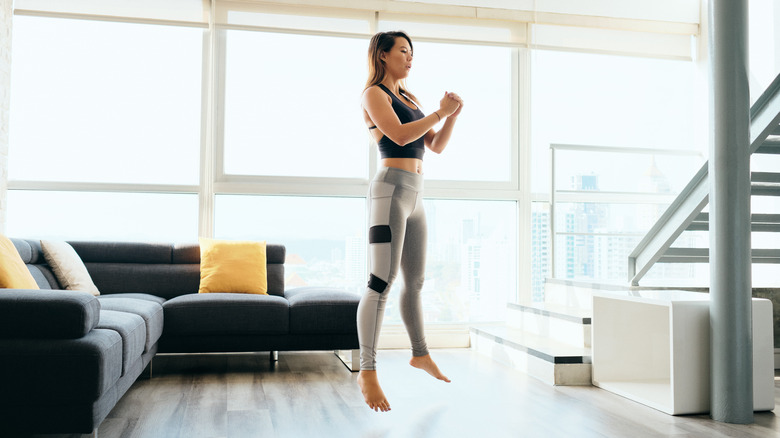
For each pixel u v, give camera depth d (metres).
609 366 3.20
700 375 2.64
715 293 2.59
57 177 4.29
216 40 4.50
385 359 3.97
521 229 4.81
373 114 2.45
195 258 4.07
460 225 4.80
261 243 4.12
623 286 3.56
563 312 3.73
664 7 4.96
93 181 4.32
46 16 4.28
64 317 1.97
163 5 4.40
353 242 4.63
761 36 4.32
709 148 2.65
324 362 3.82
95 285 3.83
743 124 2.56
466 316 4.77
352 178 4.62
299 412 2.56
